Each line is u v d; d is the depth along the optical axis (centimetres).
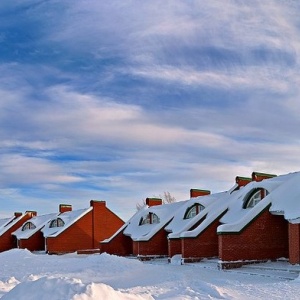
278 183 2380
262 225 2203
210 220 2606
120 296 865
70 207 4997
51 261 2841
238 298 1148
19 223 5225
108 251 3566
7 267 2647
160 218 3328
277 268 1891
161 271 2022
